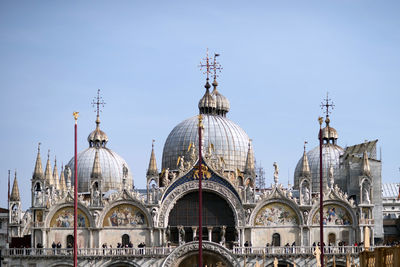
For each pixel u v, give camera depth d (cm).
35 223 15612
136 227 15650
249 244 15462
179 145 17588
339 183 17838
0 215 19012
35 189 15850
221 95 18475
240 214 15575
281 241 15500
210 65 18412
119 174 18750
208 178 15712
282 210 15600
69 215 15738
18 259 15300
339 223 15500
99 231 15588
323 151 18400
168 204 15688
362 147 17612
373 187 16900
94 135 19125
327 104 19012
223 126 17688
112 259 15125
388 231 19088
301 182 15712
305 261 14938
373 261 8325
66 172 18450
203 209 15875
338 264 14850
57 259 15212
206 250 15012
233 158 17412
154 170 15775
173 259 14975
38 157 15938
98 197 15712
